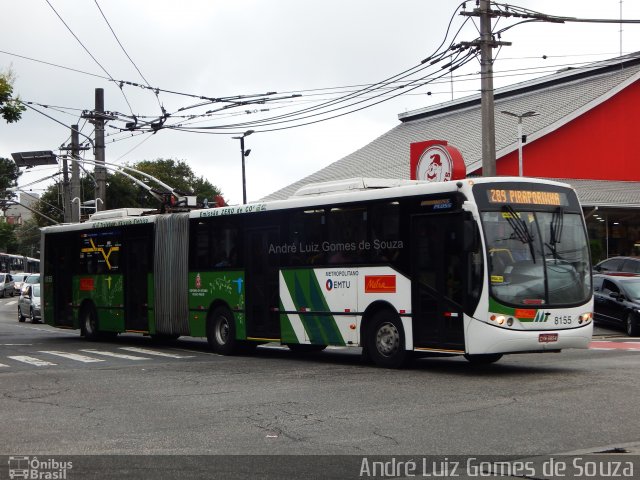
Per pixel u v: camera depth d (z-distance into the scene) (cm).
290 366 1675
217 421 1048
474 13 2209
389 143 4778
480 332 1432
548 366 1616
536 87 4362
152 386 1384
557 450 855
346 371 1559
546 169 3828
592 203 3422
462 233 1456
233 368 1645
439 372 1529
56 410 1152
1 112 2128
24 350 2122
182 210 2322
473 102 4522
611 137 3984
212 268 2014
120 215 2423
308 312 1753
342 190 1731
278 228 1836
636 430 951
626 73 3959
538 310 1455
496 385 1330
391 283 1580
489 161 2225
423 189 1534
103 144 3444
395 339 1581
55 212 7638
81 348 2191
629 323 2577
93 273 2455
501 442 895
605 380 1375
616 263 3120
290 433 964
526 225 1484
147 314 2230
